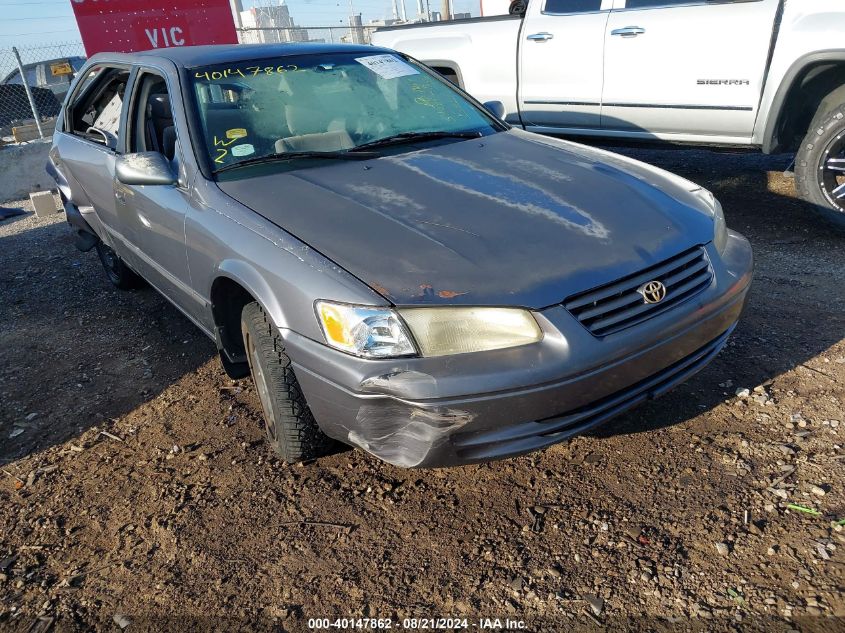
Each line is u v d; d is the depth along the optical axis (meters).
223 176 3.09
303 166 3.16
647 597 2.13
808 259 4.48
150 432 3.30
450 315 2.21
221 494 2.79
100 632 2.20
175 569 2.43
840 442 2.69
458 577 2.28
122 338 4.43
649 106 5.41
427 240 2.45
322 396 2.40
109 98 4.67
